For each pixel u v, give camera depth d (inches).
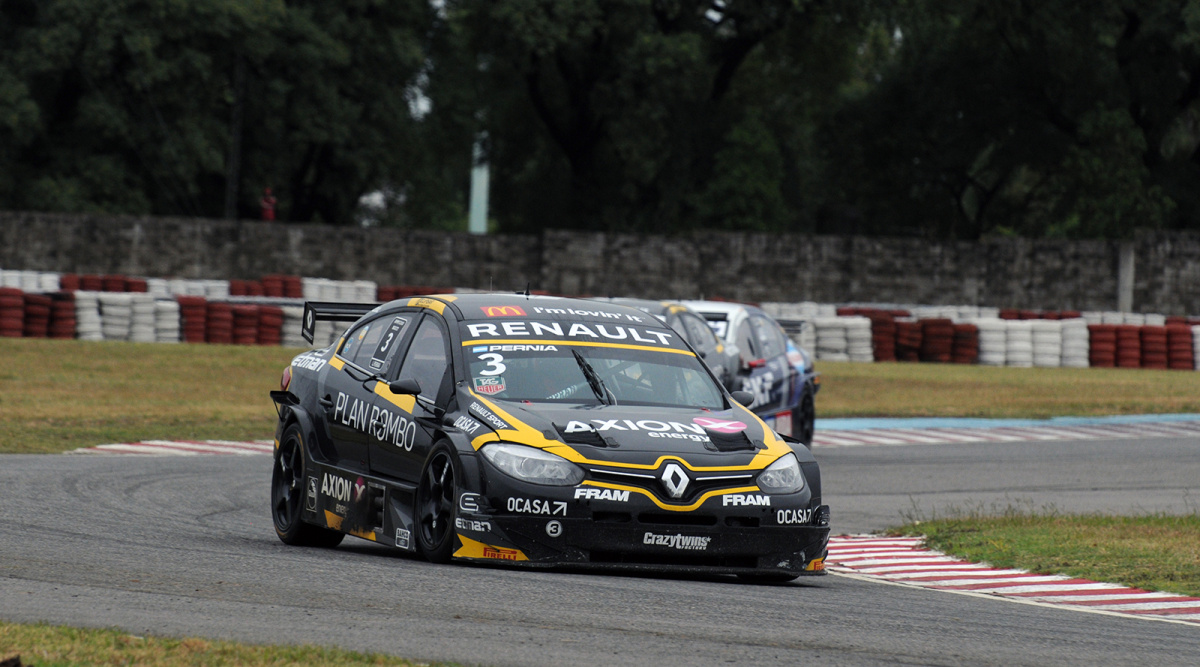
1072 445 2805.1
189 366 3575.3
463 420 1072.2
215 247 6072.8
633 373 1167.0
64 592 906.1
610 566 1016.9
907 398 3720.5
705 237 6373.0
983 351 4852.4
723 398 1180.5
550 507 1005.2
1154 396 3875.5
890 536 1638.8
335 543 1294.3
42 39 5994.1
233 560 1084.5
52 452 2143.2
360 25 7007.9
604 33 7066.9
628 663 749.3
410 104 7440.9
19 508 1397.6
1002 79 7293.3
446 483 1059.3
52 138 6476.4
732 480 1044.5
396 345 1230.9
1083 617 1040.2
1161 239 6323.8
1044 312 5580.7
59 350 3651.6
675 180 7519.7
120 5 6067.9
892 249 6407.5
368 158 7219.5
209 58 6338.6
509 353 1147.9
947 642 872.3
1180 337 4815.5
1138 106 6924.2
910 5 7096.5
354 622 832.3
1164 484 2222.0
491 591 944.3
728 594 1013.8
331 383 1272.1
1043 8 6820.9
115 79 6382.9
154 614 839.7
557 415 1069.1
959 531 1605.6
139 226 5974.4
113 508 1473.9
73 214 5910.4
